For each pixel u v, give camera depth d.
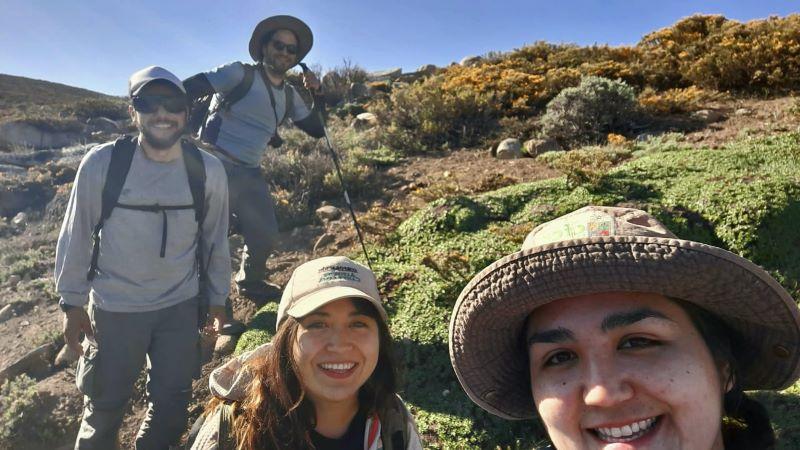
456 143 4.42
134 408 1.99
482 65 6.68
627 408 0.51
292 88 2.47
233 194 2.33
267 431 0.81
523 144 4.04
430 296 2.07
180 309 1.56
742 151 2.81
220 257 1.64
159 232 1.49
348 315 0.84
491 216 2.55
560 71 5.33
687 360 0.51
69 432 1.94
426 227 2.57
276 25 2.29
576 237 0.54
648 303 0.52
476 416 1.60
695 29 6.24
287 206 3.30
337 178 3.58
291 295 0.85
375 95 7.02
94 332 1.51
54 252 3.70
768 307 0.51
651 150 3.31
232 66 2.23
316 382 0.83
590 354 0.53
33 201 4.87
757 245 2.06
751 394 1.35
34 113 9.59
